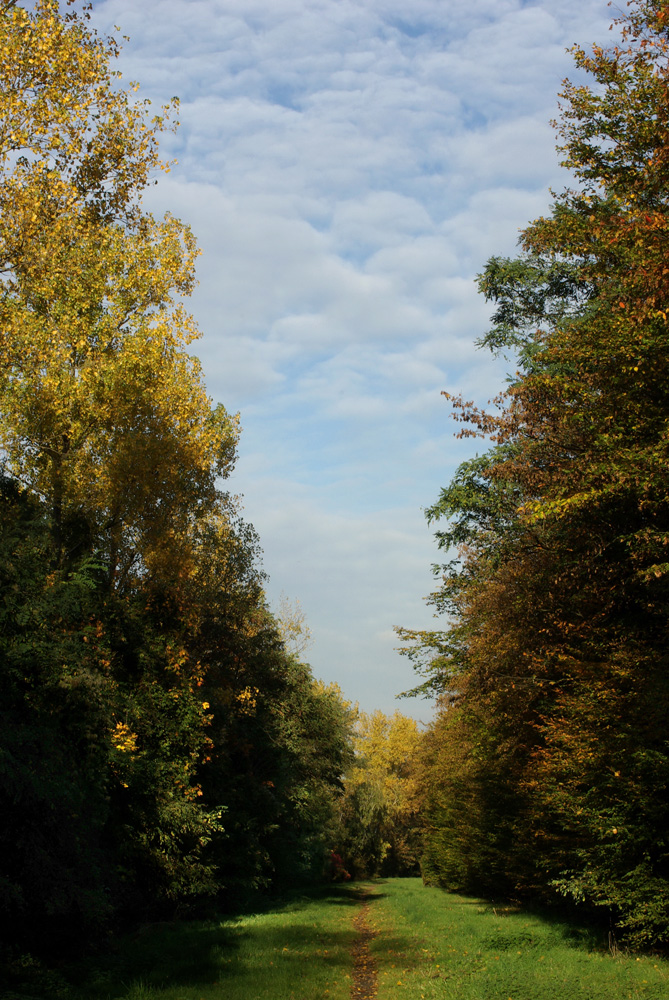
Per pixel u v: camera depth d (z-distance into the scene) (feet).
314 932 62.28
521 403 51.29
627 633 47.62
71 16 62.23
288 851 123.44
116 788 61.72
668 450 37.83
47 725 47.39
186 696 70.49
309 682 138.10
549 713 56.03
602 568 46.16
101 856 52.21
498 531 70.08
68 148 63.31
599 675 47.39
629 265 47.70
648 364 41.04
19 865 41.68
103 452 71.82
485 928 58.65
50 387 64.03
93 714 52.95
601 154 53.83
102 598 68.90
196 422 76.38
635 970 36.04
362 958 50.57
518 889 82.94
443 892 128.47
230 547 97.04
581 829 47.37
